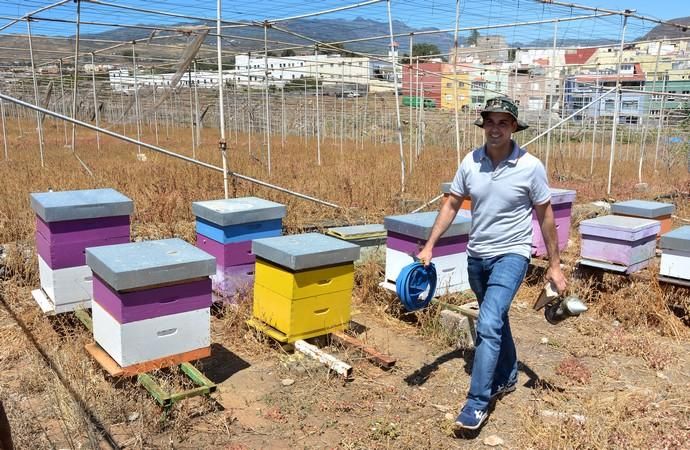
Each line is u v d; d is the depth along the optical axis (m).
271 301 5.13
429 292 4.58
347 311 5.31
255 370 4.88
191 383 4.41
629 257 6.34
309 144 25.12
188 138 27.67
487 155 4.07
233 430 3.98
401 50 17.61
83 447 3.65
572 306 4.10
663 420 4.16
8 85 32.31
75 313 5.29
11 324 5.43
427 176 13.95
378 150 22.58
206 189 10.80
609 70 21.70
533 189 3.96
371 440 3.88
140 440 3.71
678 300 6.17
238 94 32.47
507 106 3.79
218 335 5.54
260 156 18.23
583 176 17.11
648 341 5.50
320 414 4.22
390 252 6.11
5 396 4.20
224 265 5.74
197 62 20.61
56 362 4.50
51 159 16.25
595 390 4.66
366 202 10.80
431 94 32.44
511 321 6.23
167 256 4.33
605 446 3.75
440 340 5.53
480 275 4.27
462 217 6.16
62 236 4.98
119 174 12.22
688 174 17.55
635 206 7.45
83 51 19.91
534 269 7.53
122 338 4.05
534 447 3.83
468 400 4.00
